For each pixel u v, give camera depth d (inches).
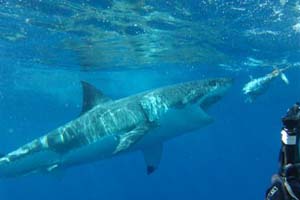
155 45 796.6
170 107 442.0
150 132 442.0
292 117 89.0
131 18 611.2
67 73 1098.1
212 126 2903.5
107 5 545.3
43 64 972.6
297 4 536.7
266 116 2375.7
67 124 484.1
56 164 487.2
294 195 82.7
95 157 476.1
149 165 456.4
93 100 474.3
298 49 845.8
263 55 902.4
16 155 498.3
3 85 1263.5
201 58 935.7
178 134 466.3
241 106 1915.6
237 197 4205.2
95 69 1047.0
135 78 1208.2
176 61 965.8
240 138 4035.4
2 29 668.1
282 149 91.1
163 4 542.9
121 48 814.5
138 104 450.0
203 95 456.4
